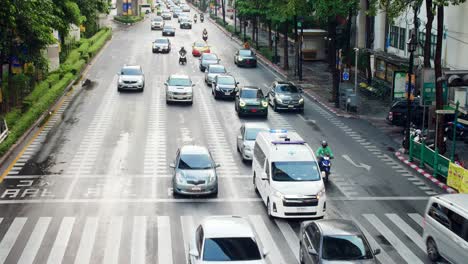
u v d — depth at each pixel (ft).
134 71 154.81
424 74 99.40
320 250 54.03
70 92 149.89
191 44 252.83
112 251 63.10
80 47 204.85
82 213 73.72
